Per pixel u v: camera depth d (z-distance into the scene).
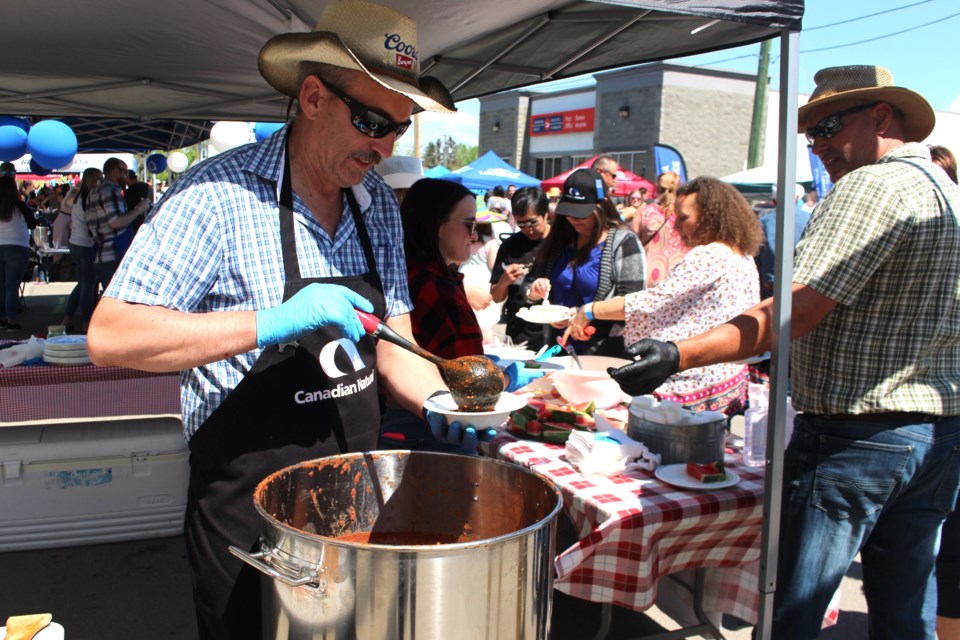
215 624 1.46
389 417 2.37
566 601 2.97
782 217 1.72
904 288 1.71
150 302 1.29
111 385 3.34
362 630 1.04
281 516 1.31
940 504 1.85
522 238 4.52
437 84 2.48
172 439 3.31
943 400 1.76
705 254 2.86
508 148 25.05
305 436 1.46
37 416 3.24
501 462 1.42
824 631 2.76
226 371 1.42
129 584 2.99
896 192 1.69
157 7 2.83
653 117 19.39
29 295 11.45
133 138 10.62
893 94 1.86
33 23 3.00
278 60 1.46
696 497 1.88
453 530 1.49
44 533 3.20
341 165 1.45
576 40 3.08
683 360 1.69
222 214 1.39
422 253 2.37
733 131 20.30
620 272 3.62
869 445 1.76
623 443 2.13
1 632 1.63
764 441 2.18
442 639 1.04
